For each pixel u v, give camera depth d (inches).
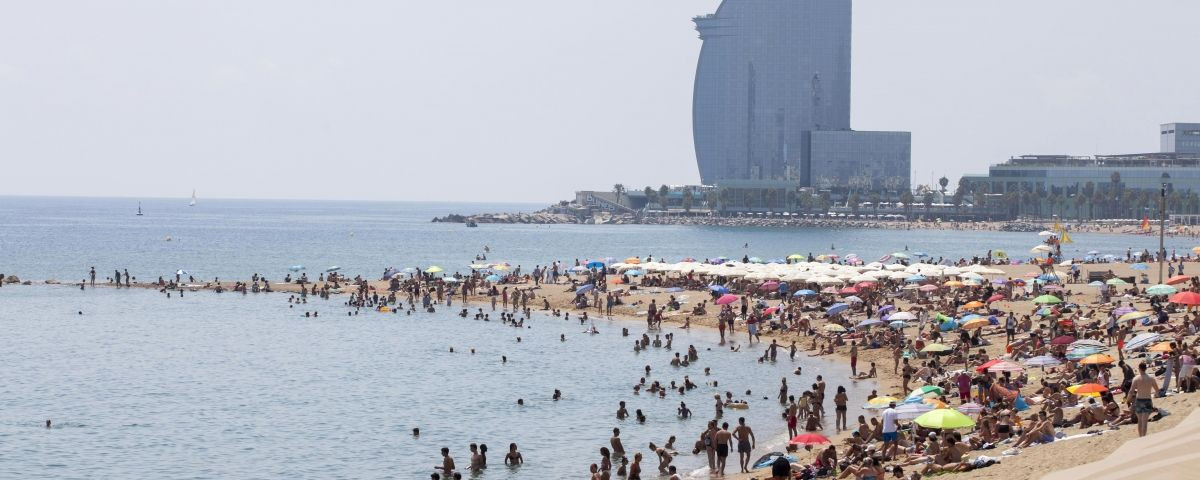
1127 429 1683.1
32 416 2546.8
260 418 2541.8
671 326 4222.4
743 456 2101.4
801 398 2488.9
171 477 2054.6
